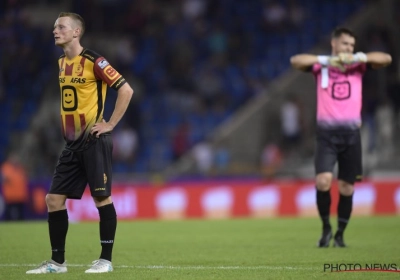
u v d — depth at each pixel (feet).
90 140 81.97
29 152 268.82
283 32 305.53
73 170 83.25
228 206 207.82
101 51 305.32
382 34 277.64
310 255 102.78
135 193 206.80
